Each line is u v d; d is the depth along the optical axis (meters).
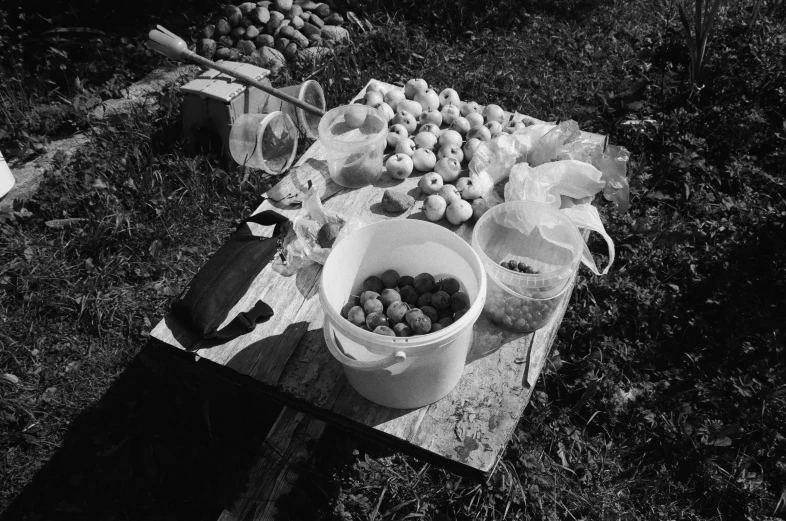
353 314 1.80
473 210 2.38
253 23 4.63
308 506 2.28
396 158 2.56
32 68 4.32
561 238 2.02
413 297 1.86
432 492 2.33
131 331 2.83
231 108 3.37
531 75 4.32
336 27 4.73
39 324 2.84
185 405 2.57
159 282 3.03
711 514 2.32
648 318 2.87
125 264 3.05
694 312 2.94
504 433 1.76
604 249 3.23
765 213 3.32
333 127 2.73
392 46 4.45
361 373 1.70
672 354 2.78
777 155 3.65
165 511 2.31
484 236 2.12
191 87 3.39
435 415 1.80
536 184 2.27
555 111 4.00
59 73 4.26
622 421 2.55
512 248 2.13
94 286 2.94
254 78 3.42
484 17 4.84
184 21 4.89
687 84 4.05
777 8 4.68
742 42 4.34
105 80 4.28
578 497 2.33
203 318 1.97
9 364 2.70
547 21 4.83
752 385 2.63
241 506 2.18
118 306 2.91
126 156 3.45
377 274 2.00
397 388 1.71
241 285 2.09
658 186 3.57
